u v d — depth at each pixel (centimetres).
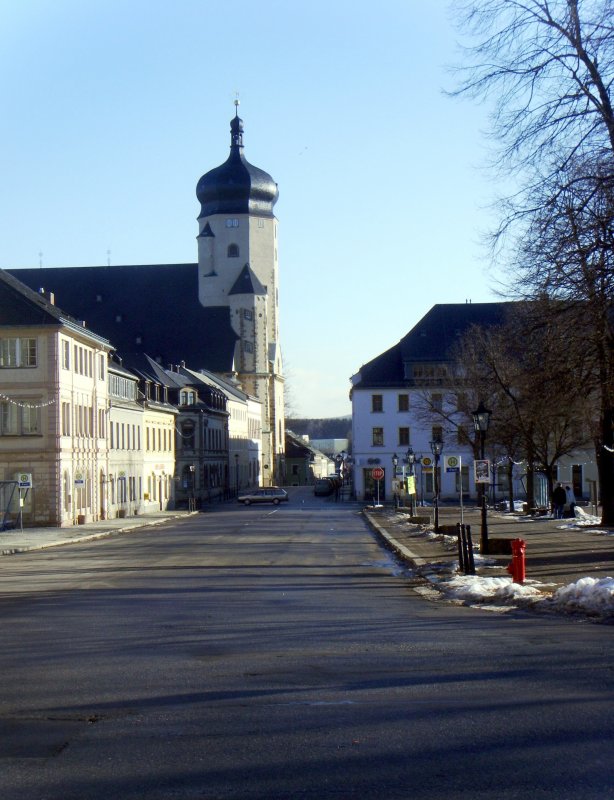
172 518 7381
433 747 809
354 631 1532
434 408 7025
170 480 9706
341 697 1014
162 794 698
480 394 5572
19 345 6044
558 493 4922
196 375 11588
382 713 935
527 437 5234
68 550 4053
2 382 6028
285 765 765
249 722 910
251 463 13825
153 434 9012
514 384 4738
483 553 2942
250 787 711
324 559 3250
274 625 1622
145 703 1009
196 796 692
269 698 1018
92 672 1197
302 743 830
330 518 6712
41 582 2556
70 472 6281
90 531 5431
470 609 1847
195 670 1197
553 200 2103
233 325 14238
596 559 2617
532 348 2730
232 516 7438
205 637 1487
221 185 14250
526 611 1784
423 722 895
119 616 1773
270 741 839
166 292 14538
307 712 946
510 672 1137
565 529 3956
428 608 1870
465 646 1350
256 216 14388
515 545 2109
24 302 6050
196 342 14200
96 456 6956
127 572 2853
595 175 2052
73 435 6372
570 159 2081
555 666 1173
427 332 9938
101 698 1038
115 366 7894
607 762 761
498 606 1859
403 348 9888
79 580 2603
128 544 4375
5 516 5703
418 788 702
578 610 1725
